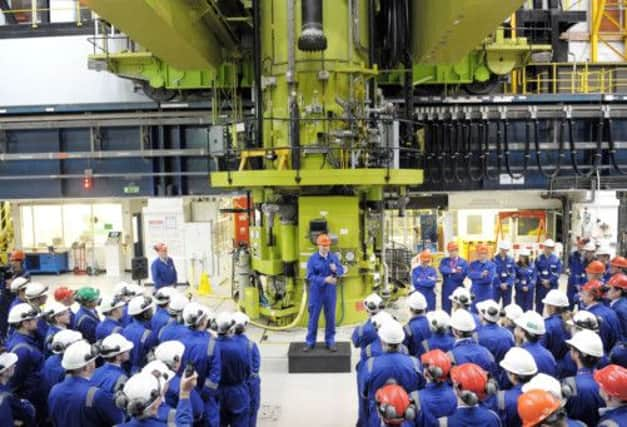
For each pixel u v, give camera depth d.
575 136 13.37
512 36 12.09
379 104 10.33
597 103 12.91
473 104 12.89
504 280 10.60
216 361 4.93
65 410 4.01
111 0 6.77
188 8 8.88
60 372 5.00
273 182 9.16
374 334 5.83
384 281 10.76
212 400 4.94
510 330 6.41
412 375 4.62
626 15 16.45
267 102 10.29
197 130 13.26
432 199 14.98
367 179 9.16
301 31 9.40
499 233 15.68
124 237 16.95
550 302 6.27
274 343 9.38
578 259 10.97
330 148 9.17
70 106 13.06
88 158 13.40
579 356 4.55
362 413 5.64
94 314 6.89
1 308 9.53
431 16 9.23
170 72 12.13
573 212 14.43
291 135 9.23
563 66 13.63
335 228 9.80
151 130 13.22
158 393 3.38
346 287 10.13
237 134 10.55
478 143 13.09
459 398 3.56
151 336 5.76
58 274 16.89
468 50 9.54
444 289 10.70
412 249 15.94
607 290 7.56
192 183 13.49
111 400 4.02
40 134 13.39
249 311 10.47
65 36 13.09
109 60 11.75
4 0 14.12
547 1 13.88
